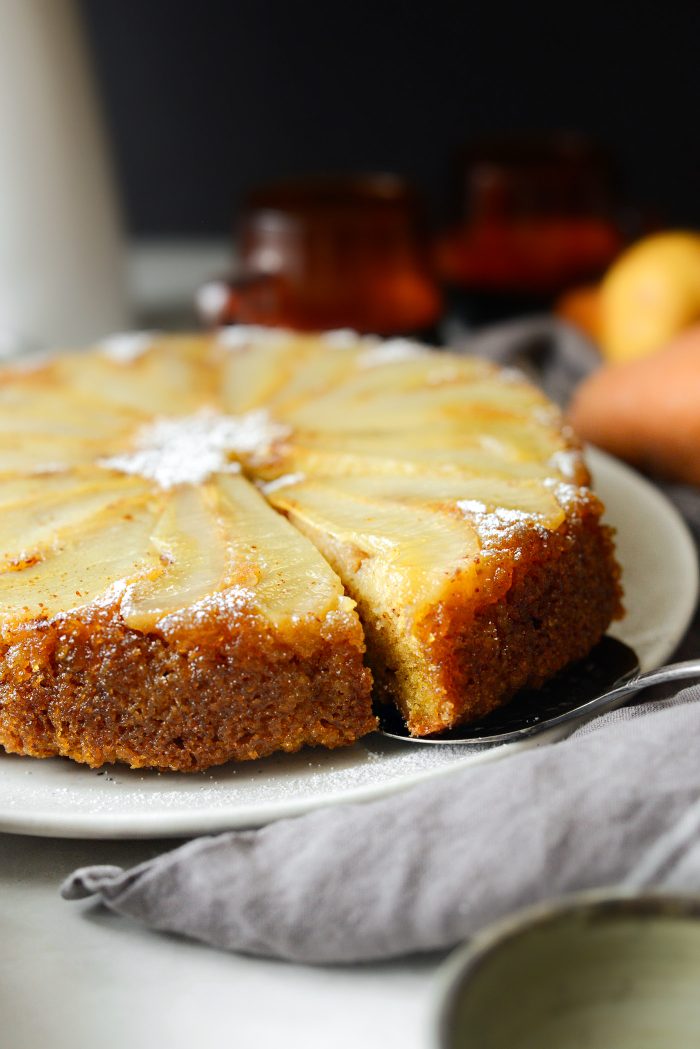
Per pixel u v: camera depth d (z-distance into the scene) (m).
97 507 0.85
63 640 0.76
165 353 1.04
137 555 0.80
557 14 1.41
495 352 1.11
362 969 0.71
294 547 0.80
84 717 0.77
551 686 0.80
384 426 0.91
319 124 1.46
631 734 0.72
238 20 1.40
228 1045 0.68
